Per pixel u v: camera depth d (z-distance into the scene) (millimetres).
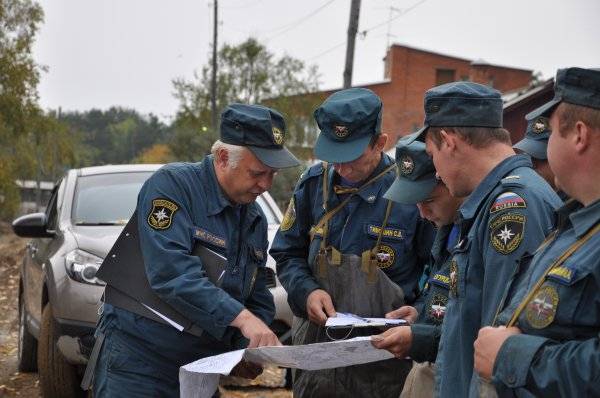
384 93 38875
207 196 3002
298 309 3354
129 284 2957
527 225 2195
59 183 6426
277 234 3529
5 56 28750
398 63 38781
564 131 1830
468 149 2389
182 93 33344
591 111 1782
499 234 2225
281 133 2998
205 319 2805
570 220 1896
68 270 4949
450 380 2311
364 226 3225
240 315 2785
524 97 17453
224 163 2990
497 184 2348
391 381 3248
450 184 2451
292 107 32562
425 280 3172
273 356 2447
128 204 5770
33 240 6758
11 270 12375
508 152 2408
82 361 4855
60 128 33156
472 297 2295
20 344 6406
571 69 1808
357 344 2535
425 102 2479
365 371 3250
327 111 3094
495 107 2402
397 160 2840
